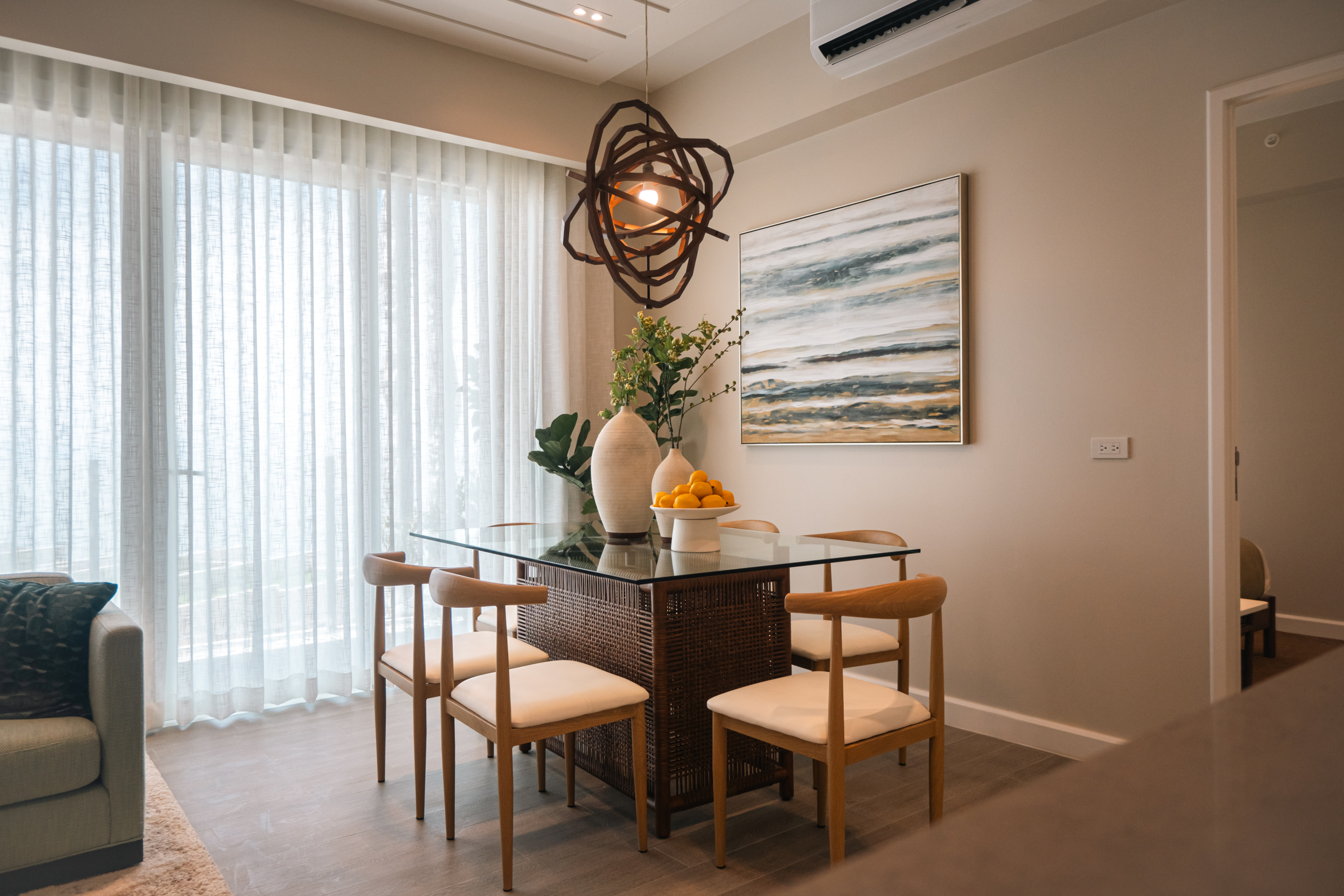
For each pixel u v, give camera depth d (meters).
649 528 3.24
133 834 2.44
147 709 3.70
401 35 4.23
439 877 2.40
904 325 3.92
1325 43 2.74
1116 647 3.24
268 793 3.02
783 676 2.97
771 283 4.59
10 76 3.48
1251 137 5.29
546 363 5.05
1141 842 0.22
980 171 3.68
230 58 3.75
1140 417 3.17
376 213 4.41
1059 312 3.41
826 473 4.37
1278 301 5.54
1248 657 4.21
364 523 4.31
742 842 2.61
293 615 4.14
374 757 3.39
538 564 2.93
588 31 4.27
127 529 3.67
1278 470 5.56
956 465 3.78
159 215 3.76
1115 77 3.24
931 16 3.41
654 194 3.23
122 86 3.72
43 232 3.58
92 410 3.64
